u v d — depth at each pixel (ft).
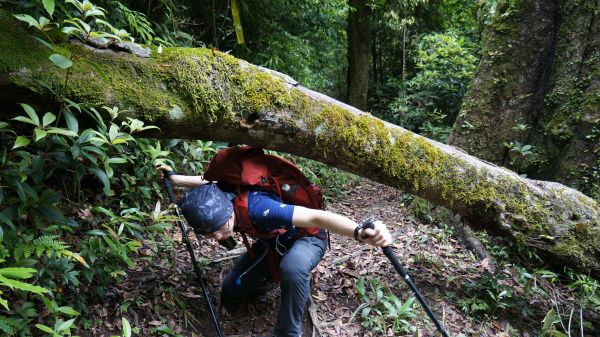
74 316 8.15
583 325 10.66
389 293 11.01
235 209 8.16
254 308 10.26
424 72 26.04
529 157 15.24
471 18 33.01
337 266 11.87
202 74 8.46
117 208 10.83
